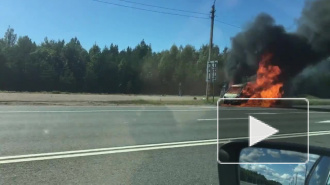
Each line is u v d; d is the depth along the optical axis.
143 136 10.81
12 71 74.38
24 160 7.18
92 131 11.32
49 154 7.81
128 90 86.06
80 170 6.59
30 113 16.11
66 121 13.53
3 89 71.69
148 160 7.60
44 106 20.70
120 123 13.57
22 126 11.84
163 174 6.52
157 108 22.56
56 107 20.14
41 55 79.81
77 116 15.45
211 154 8.37
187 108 23.67
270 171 2.76
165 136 10.94
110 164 7.13
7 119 13.62
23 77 75.38
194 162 7.52
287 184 2.66
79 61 84.56
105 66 85.44
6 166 6.68
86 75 83.12
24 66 75.62
